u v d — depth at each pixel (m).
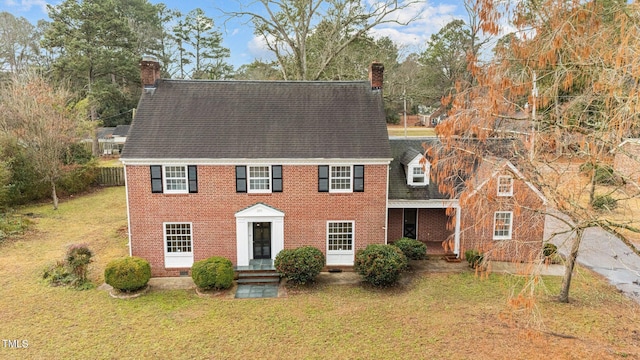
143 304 16.17
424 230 22.86
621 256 20.84
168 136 19.03
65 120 32.53
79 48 48.06
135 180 18.50
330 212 19.36
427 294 16.95
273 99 21.05
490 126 10.73
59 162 31.14
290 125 19.94
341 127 19.97
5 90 32.91
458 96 10.86
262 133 19.52
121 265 16.72
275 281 18.27
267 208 18.98
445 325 14.41
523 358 12.41
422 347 13.08
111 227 26.05
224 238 19.20
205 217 18.98
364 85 21.91
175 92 20.91
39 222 26.80
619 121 9.38
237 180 18.81
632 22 9.30
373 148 19.11
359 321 14.79
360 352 12.86
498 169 11.26
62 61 47.66
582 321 14.46
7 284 17.61
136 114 19.83
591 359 12.26
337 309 15.73
